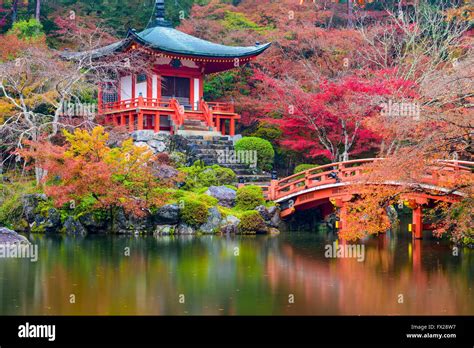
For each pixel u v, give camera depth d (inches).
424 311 743.7
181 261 1001.5
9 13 2036.2
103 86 1668.3
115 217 1286.9
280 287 845.8
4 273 909.2
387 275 920.9
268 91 1670.8
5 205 1331.2
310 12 1993.1
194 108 1654.8
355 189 1122.7
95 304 760.3
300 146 1523.1
